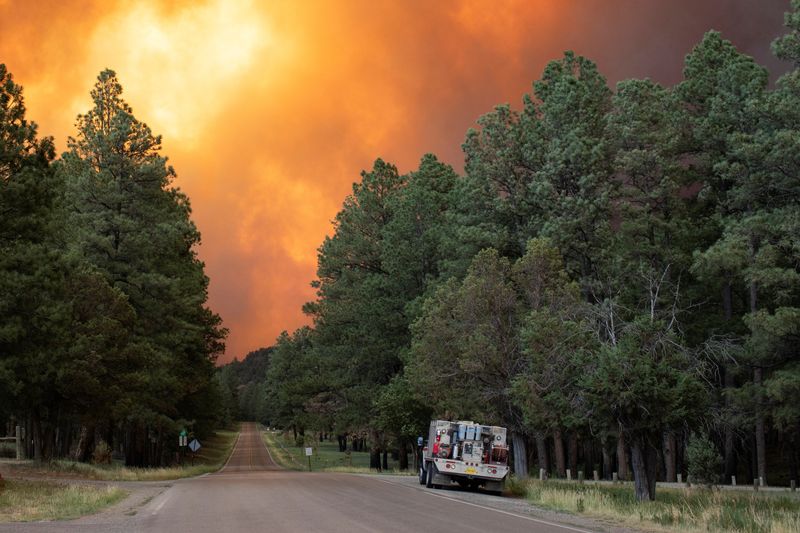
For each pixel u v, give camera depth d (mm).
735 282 49875
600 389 22953
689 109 56406
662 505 20438
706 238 53469
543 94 58844
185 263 60688
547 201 52094
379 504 20062
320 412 69500
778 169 42219
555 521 16469
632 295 50438
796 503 24125
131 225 49219
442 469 28047
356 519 16031
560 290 38969
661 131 51312
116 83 52812
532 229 53625
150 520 15977
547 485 30047
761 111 43000
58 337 32406
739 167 43906
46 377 34938
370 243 70000
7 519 16109
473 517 16766
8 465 38281
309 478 37281
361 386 64562
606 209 50844
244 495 23625
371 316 64562
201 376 65312
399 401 51031
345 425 65500
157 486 30406
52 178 31188
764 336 39031
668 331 24766
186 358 60344
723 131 50031
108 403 41531
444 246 57844
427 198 64125
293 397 69938
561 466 48969
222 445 146125
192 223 53219
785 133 39500
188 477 43438
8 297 29922
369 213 70250
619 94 52188
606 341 26203
